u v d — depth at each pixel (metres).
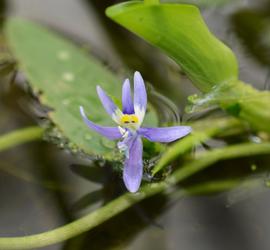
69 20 0.56
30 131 0.52
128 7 0.49
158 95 0.53
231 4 0.56
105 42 0.55
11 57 0.55
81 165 0.52
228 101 0.51
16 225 0.50
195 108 0.51
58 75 0.53
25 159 0.52
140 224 0.50
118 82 0.53
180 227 0.50
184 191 0.51
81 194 0.51
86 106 0.52
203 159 0.51
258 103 0.51
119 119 0.49
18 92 0.54
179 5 0.49
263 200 0.51
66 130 0.51
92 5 0.57
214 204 0.51
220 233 0.50
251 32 0.55
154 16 0.49
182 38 0.49
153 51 0.55
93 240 0.50
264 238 0.50
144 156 0.50
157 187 0.51
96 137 0.51
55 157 0.52
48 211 0.50
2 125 0.53
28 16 0.56
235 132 0.52
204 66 0.50
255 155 0.52
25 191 0.51
